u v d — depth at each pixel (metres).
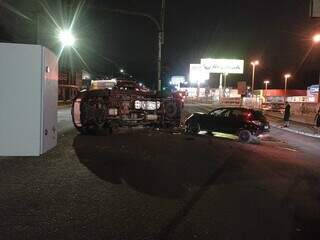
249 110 18.95
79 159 10.31
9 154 10.16
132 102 17.28
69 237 5.16
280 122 37.50
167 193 7.53
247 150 14.10
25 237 5.11
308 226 6.07
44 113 10.41
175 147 13.28
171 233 5.46
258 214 6.52
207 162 10.93
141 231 5.48
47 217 5.88
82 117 16.34
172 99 19.09
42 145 10.40
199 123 19.62
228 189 8.09
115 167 9.57
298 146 19.50
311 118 43.91
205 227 5.77
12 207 6.28
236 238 5.39
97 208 6.41
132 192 7.46
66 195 7.04
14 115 10.05
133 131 17.62
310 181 9.52
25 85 10.01
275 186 8.66
